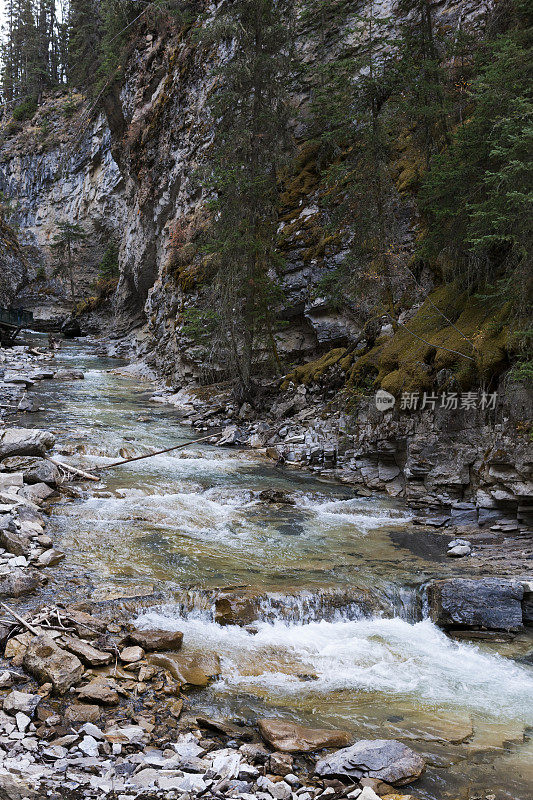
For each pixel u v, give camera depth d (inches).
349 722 208.8
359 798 166.2
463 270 497.4
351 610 294.8
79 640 235.8
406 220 652.7
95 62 2114.9
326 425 599.8
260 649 256.8
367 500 475.2
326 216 765.9
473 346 426.6
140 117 1389.0
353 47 858.1
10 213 2438.5
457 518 418.9
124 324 1632.6
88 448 563.2
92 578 298.4
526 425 375.2
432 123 596.7
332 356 692.1
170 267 1093.1
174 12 1285.7
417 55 661.3
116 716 199.0
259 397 733.3
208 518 413.7
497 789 176.4
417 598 303.9
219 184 717.9
